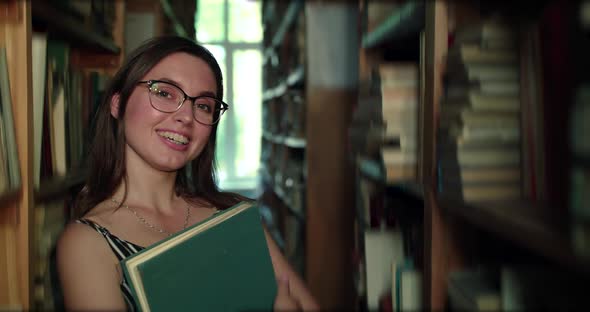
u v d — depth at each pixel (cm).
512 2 87
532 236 59
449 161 89
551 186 72
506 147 82
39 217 131
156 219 113
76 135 165
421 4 108
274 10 463
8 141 108
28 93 114
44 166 134
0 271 113
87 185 116
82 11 172
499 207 73
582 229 51
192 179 134
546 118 72
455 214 88
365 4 168
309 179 270
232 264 96
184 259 88
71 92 162
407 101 123
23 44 113
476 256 99
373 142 134
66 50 159
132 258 84
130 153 115
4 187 104
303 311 111
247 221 102
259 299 99
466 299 85
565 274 72
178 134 113
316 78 271
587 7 55
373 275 142
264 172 597
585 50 61
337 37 273
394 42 157
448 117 91
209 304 90
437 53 99
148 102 112
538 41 74
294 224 326
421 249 122
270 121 516
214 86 121
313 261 268
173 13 364
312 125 271
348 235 269
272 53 492
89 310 89
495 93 81
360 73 170
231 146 788
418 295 114
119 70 117
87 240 98
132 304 97
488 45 81
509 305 77
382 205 152
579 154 52
